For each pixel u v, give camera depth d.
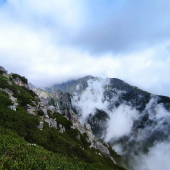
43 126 85.25
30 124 74.81
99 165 78.38
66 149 79.25
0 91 92.44
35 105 104.06
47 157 49.38
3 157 36.66
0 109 70.62
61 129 109.69
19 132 63.22
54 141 78.94
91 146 121.75
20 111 80.94
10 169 32.47
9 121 66.44
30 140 63.72
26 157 39.84
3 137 48.03
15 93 108.06
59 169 45.41
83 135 129.62
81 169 60.06
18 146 44.97
